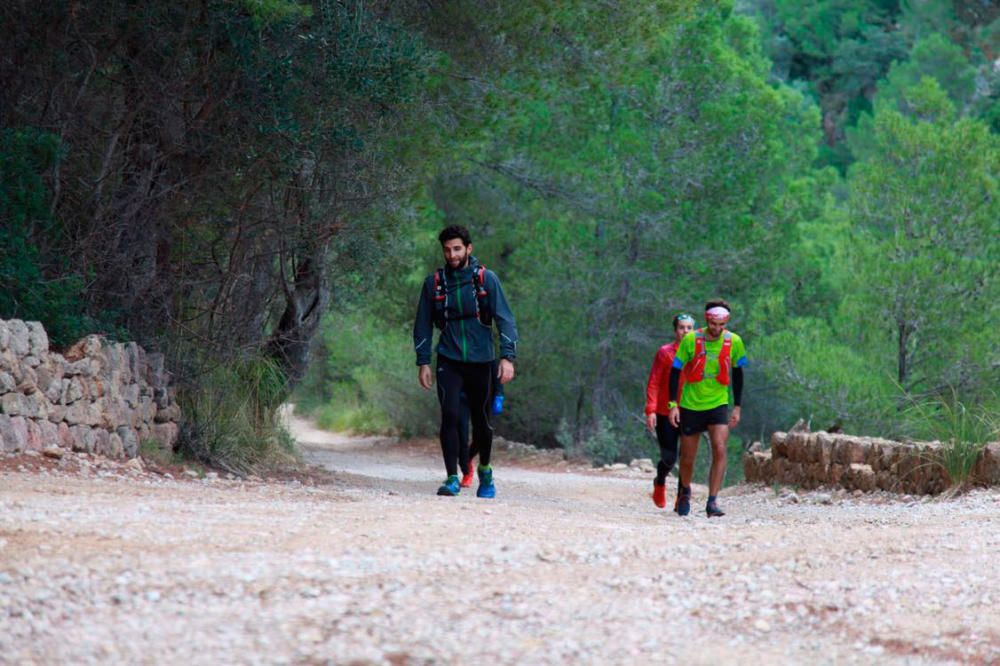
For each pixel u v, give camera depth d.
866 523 10.14
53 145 13.03
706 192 32.38
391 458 30.33
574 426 33.12
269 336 19.05
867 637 5.19
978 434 13.53
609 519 10.31
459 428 11.91
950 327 27.36
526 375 32.81
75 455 11.04
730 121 31.83
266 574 5.78
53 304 11.87
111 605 5.07
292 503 9.50
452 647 4.69
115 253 14.10
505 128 21.70
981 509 11.06
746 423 34.25
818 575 6.41
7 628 4.60
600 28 20.20
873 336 28.44
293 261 18.25
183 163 15.37
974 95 64.00
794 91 45.47
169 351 14.69
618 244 32.31
